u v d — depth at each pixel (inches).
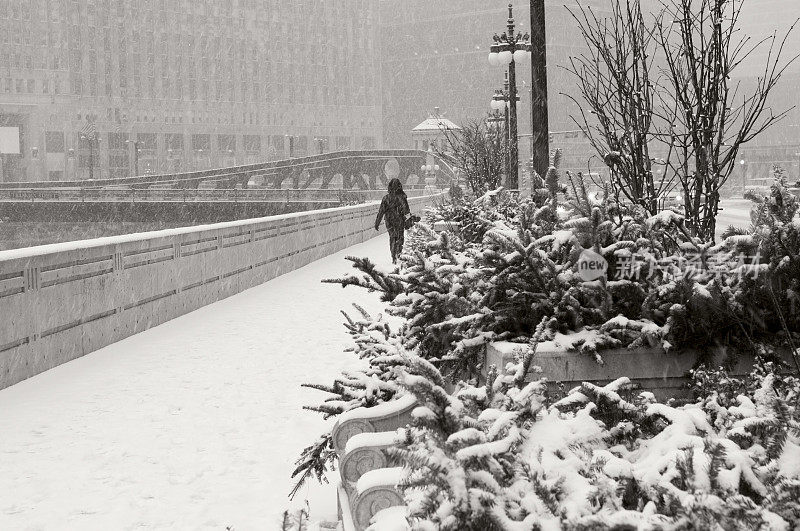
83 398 378.0
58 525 228.8
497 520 106.3
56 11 5841.5
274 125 7135.8
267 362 447.2
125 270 550.0
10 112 5713.6
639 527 102.4
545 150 523.5
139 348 505.7
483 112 7844.5
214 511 235.0
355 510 151.5
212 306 691.4
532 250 191.6
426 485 114.5
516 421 126.9
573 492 115.0
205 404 359.3
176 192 3875.5
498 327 198.8
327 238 1215.6
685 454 118.4
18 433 322.0
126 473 271.1
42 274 446.9
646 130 251.0
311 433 310.8
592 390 148.9
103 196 3998.5
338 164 4581.7
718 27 240.7
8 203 3983.8
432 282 216.4
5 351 408.5
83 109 6023.6
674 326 177.0
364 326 222.4
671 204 263.4
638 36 266.2
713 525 103.2
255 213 3572.8
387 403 190.2
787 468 121.6
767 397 144.6
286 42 7219.5
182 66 6535.4
